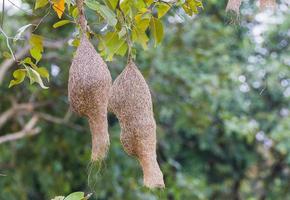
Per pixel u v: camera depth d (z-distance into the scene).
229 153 14.53
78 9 3.45
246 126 10.94
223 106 11.38
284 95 13.84
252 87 13.20
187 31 10.61
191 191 11.12
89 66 3.34
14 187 11.30
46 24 9.35
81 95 3.32
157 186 3.35
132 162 10.73
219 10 11.77
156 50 10.04
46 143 11.38
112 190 10.65
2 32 4.02
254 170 15.33
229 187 15.22
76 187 12.04
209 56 10.72
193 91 10.34
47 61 10.16
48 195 11.71
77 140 11.32
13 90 10.38
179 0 3.79
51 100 10.86
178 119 11.27
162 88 10.72
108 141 3.35
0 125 9.91
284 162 14.34
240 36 11.67
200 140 13.20
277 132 11.95
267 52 12.86
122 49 3.87
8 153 11.63
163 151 12.86
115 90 3.45
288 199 14.82
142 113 3.41
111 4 3.65
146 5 3.81
